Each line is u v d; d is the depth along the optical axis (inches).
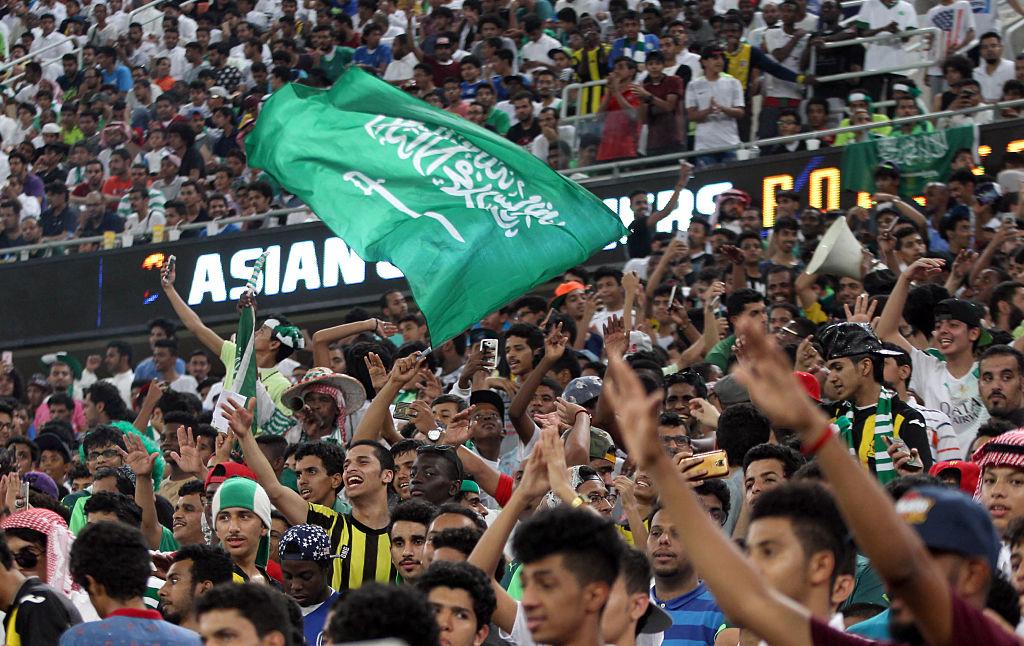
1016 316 827.4
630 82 1314.0
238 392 799.7
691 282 1096.8
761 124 1294.3
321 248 1418.6
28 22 2018.9
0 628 522.3
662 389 746.2
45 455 933.2
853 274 945.5
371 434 671.8
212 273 1467.8
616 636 419.8
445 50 1521.9
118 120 1706.4
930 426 634.2
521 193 724.7
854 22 1348.4
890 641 296.7
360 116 750.5
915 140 1193.4
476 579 428.8
